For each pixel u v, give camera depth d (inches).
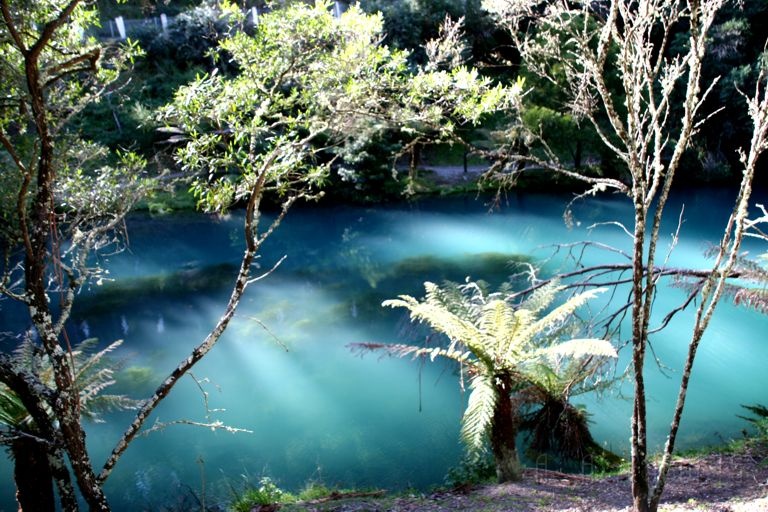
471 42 805.2
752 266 266.2
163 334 490.0
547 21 147.7
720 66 747.4
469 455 269.4
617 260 613.0
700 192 855.7
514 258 645.3
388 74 165.2
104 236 198.7
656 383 369.4
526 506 199.6
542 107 705.6
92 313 542.0
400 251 708.7
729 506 167.0
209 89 144.9
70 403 128.3
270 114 158.7
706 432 303.1
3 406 201.5
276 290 593.3
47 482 209.8
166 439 340.5
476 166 1009.5
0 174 154.7
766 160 850.8
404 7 862.5
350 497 236.1
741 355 402.0
